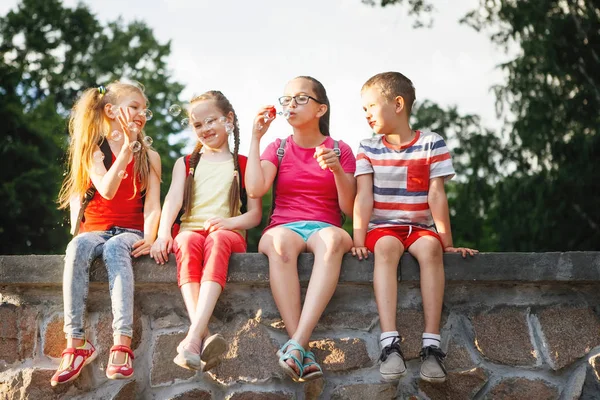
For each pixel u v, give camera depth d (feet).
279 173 13.67
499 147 38.17
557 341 12.42
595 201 33.63
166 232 12.72
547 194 34.09
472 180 38.42
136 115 13.08
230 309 12.41
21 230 56.29
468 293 12.60
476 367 12.28
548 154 35.86
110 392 12.19
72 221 13.47
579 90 35.09
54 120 63.98
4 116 58.18
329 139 13.96
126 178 13.28
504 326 12.48
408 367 12.29
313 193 13.43
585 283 12.59
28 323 12.66
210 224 12.67
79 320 12.09
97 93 13.73
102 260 12.41
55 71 75.15
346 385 12.15
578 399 12.19
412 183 13.21
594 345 12.44
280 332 12.30
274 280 12.12
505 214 35.65
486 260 12.41
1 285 12.76
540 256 12.42
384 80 13.52
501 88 36.83
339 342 12.26
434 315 12.10
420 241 12.39
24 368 12.50
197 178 13.60
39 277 12.50
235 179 13.44
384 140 13.62
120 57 76.69
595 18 34.94
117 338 11.78
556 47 34.83
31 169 57.26
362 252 12.34
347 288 12.50
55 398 12.30
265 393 12.05
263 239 12.42
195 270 12.01
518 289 12.62
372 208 13.25
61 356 12.48
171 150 69.10
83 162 13.39
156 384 12.20
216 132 13.64
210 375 12.17
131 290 12.09
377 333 12.35
